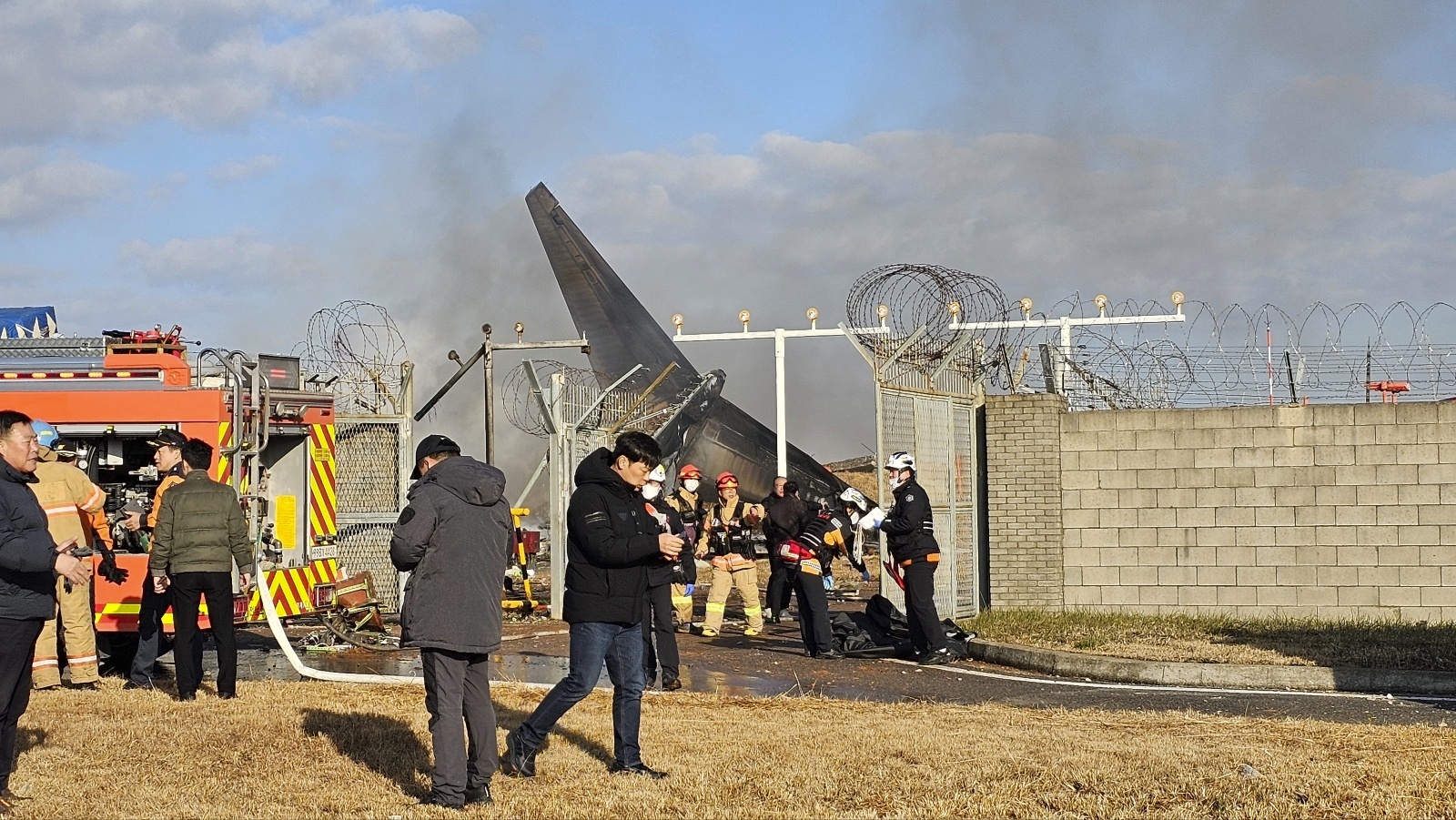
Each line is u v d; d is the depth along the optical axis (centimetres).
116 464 1327
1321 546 1702
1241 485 1728
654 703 1061
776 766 799
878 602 1491
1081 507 1781
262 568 1352
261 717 957
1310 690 1198
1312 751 835
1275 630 1533
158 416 1289
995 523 1805
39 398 1296
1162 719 977
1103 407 1822
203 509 1062
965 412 1823
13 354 1303
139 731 906
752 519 1923
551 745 870
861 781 765
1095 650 1364
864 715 997
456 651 713
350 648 1467
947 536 1720
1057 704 1103
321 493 1503
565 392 1877
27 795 732
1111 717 991
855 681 1253
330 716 961
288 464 1498
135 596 1226
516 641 1543
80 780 771
